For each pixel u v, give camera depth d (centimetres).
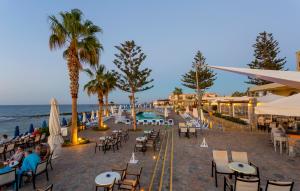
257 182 465
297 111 648
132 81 1973
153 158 920
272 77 371
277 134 1052
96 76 1973
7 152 1077
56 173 743
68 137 1536
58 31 1172
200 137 1427
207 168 754
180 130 1447
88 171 760
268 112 724
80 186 623
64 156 979
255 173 603
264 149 1043
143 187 599
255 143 1195
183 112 3759
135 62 1953
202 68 3256
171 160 860
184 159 874
